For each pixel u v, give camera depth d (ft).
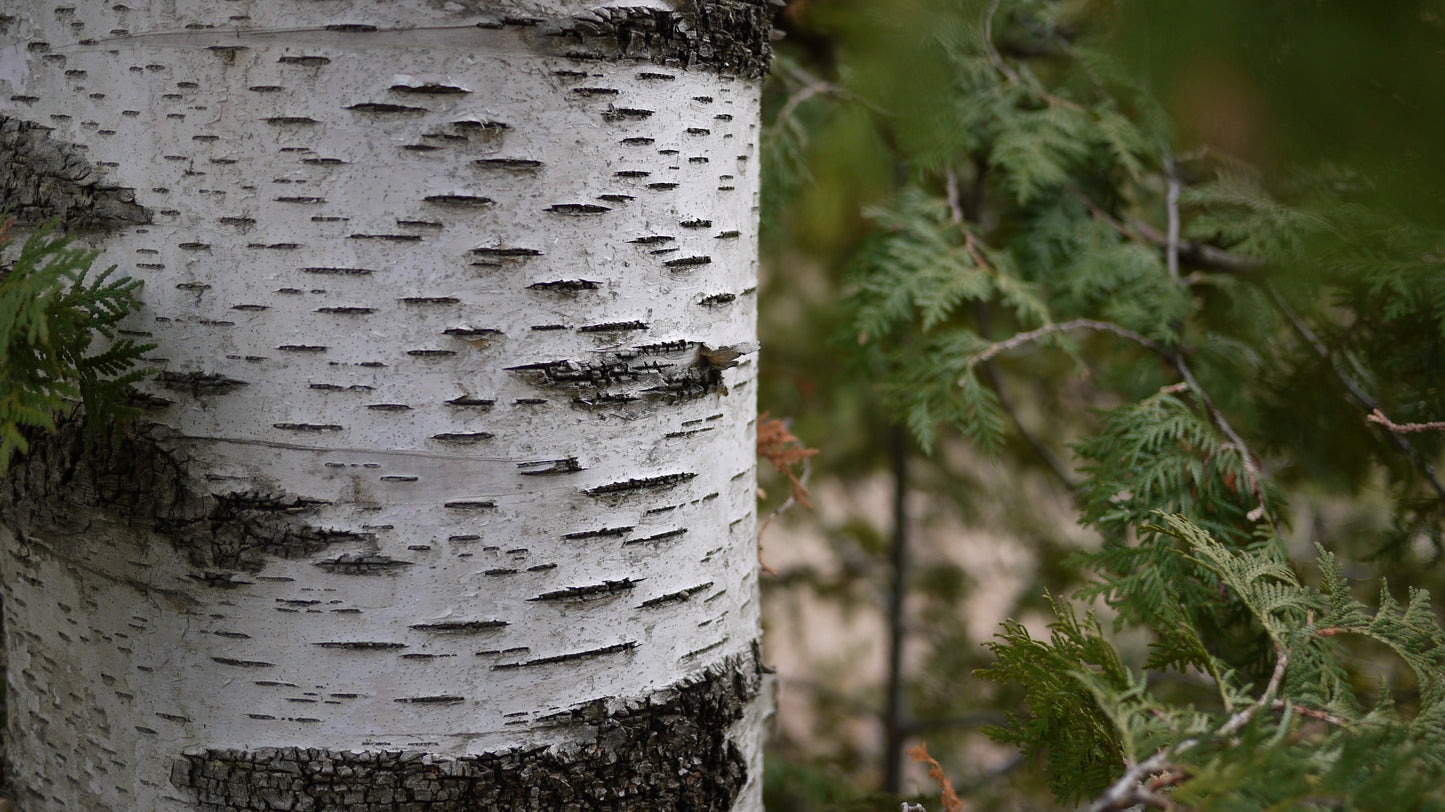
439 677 3.34
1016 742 3.51
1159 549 3.72
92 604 3.39
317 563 3.32
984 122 4.58
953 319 5.46
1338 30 3.15
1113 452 3.90
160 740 3.37
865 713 7.38
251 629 3.34
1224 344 4.16
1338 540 4.96
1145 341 4.14
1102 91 4.46
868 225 5.45
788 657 8.13
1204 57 3.22
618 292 3.36
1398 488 4.14
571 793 3.38
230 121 3.29
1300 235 3.99
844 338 4.55
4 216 3.35
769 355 7.03
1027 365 6.25
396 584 3.33
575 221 3.33
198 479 3.33
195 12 3.28
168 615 3.35
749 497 3.59
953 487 7.16
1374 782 3.13
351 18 3.27
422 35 3.28
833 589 7.63
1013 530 6.95
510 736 3.36
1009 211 4.80
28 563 3.45
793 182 4.49
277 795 3.34
